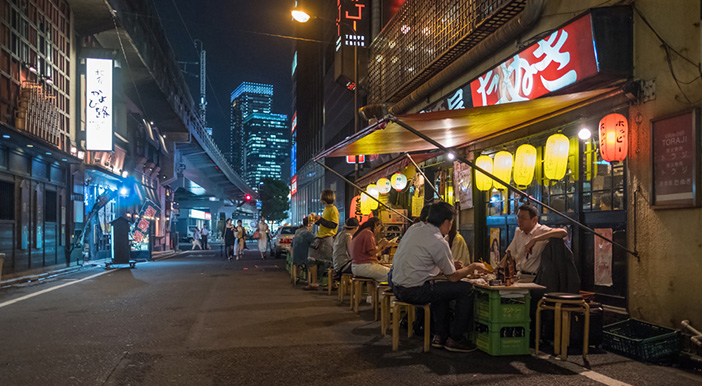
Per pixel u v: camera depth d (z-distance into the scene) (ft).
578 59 18.88
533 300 17.92
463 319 16.58
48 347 17.12
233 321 22.09
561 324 16.01
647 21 17.24
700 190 14.93
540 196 25.07
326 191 34.99
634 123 17.75
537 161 25.23
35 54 44.16
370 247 24.50
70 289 33.94
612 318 18.52
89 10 51.93
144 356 15.96
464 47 30.50
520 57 23.20
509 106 18.29
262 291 33.12
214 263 62.75
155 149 93.50
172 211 116.98
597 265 20.18
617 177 19.38
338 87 89.56
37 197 44.06
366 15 55.26
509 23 25.25
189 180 145.79
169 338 18.58
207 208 176.76
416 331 19.62
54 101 46.78
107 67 53.93
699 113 15.02
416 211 41.86
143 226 65.82
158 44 73.31
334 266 29.40
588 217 20.92
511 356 16.15
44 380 13.43
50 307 25.95
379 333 19.71
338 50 55.93
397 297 17.10
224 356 15.98
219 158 141.69
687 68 15.56
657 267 16.62
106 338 18.56
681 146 15.57
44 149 40.83
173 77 85.15
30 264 42.52
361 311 24.91
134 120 79.97
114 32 56.13
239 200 234.38
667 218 16.24
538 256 19.06
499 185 25.75
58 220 49.14
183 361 15.39
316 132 118.73
